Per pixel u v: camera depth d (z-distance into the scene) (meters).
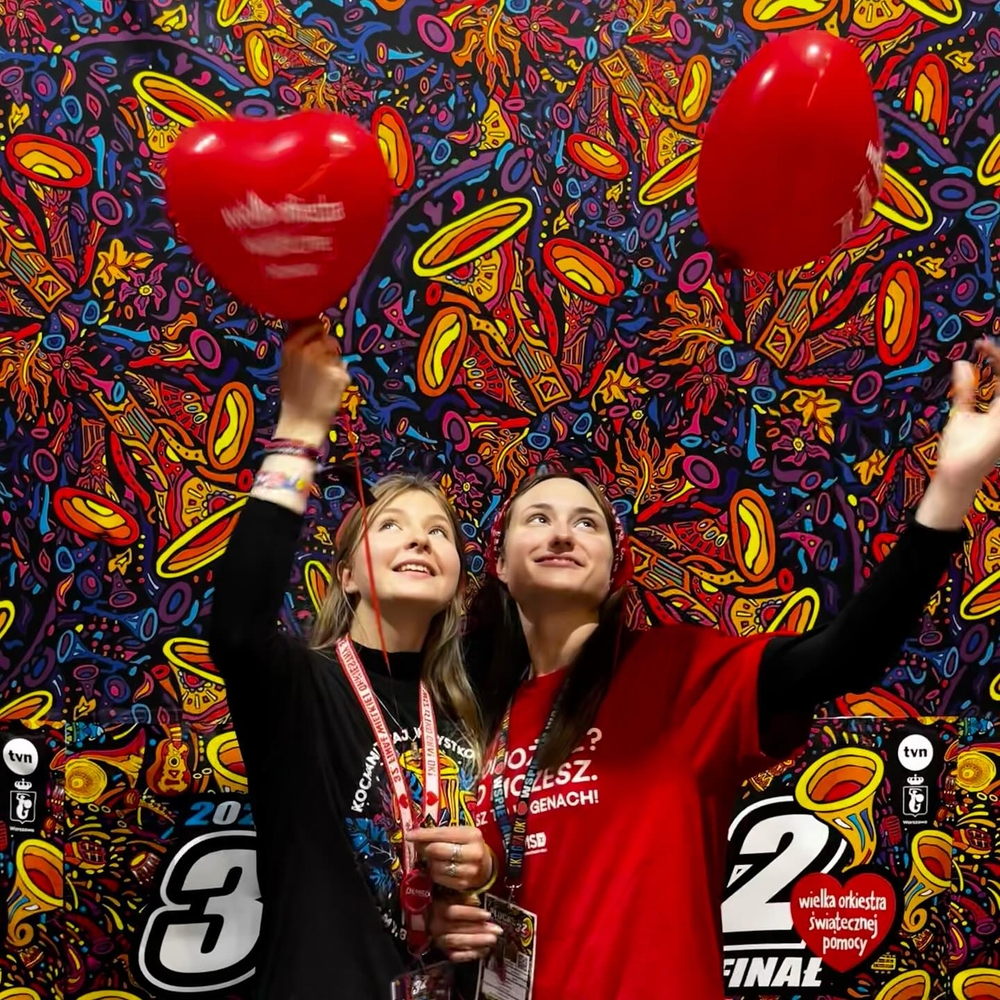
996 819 1.89
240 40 2.00
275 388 1.96
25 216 1.92
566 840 1.52
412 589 1.61
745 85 1.43
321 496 1.93
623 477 1.99
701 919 1.47
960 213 2.01
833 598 1.96
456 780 1.56
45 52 1.95
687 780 1.52
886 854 1.90
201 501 1.93
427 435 1.97
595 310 2.02
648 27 2.07
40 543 1.89
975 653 1.93
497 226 2.02
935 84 2.04
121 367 1.93
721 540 1.97
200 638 1.90
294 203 1.33
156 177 1.96
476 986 1.56
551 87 2.05
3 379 1.90
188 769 1.87
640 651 1.65
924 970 1.87
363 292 1.98
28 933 1.80
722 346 2.01
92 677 1.87
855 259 2.02
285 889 1.40
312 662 1.55
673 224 2.03
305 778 1.45
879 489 1.98
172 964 1.83
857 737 1.92
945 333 1.99
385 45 2.03
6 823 1.82
